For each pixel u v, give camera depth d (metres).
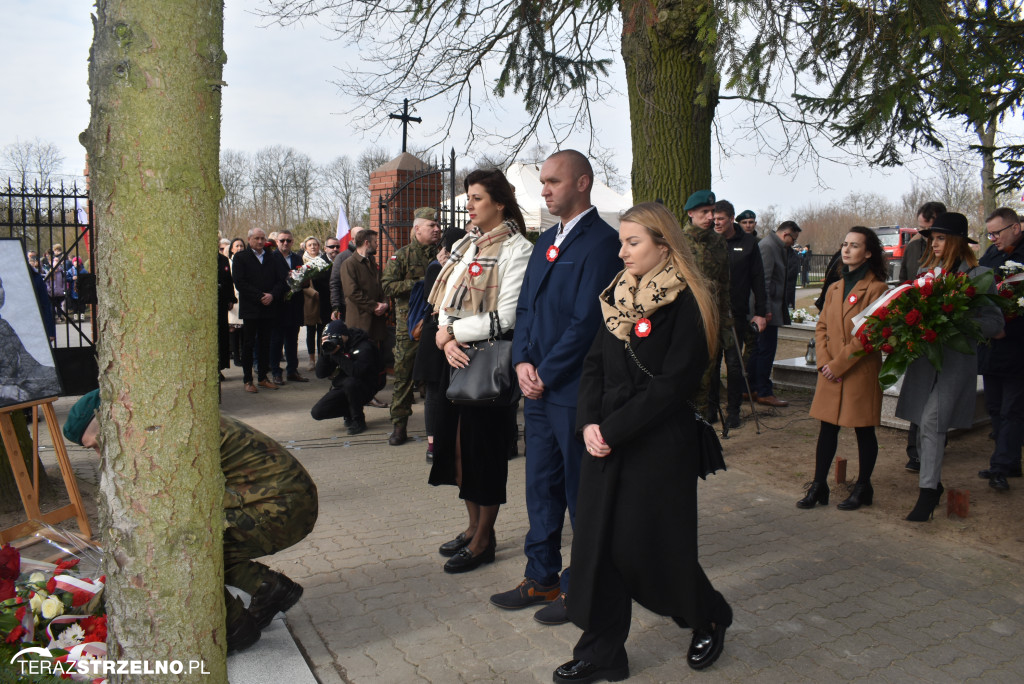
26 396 3.99
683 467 2.67
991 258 5.45
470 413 3.72
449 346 3.64
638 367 2.68
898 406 4.69
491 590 3.61
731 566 3.92
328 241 11.49
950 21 4.36
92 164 1.80
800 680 2.84
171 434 1.86
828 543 4.24
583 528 2.74
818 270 37.09
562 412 3.14
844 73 4.77
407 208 10.69
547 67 6.97
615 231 3.27
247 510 2.93
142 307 1.81
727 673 2.89
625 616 2.77
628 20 6.38
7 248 4.14
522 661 2.97
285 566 3.88
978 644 3.13
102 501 1.91
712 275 5.75
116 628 1.93
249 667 2.86
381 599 3.51
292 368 9.88
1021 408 4.99
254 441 3.02
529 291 3.34
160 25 1.75
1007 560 3.99
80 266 7.63
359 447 6.39
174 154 1.79
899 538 4.31
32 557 3.93
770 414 7.39
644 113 6.89
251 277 8.98
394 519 4.59
